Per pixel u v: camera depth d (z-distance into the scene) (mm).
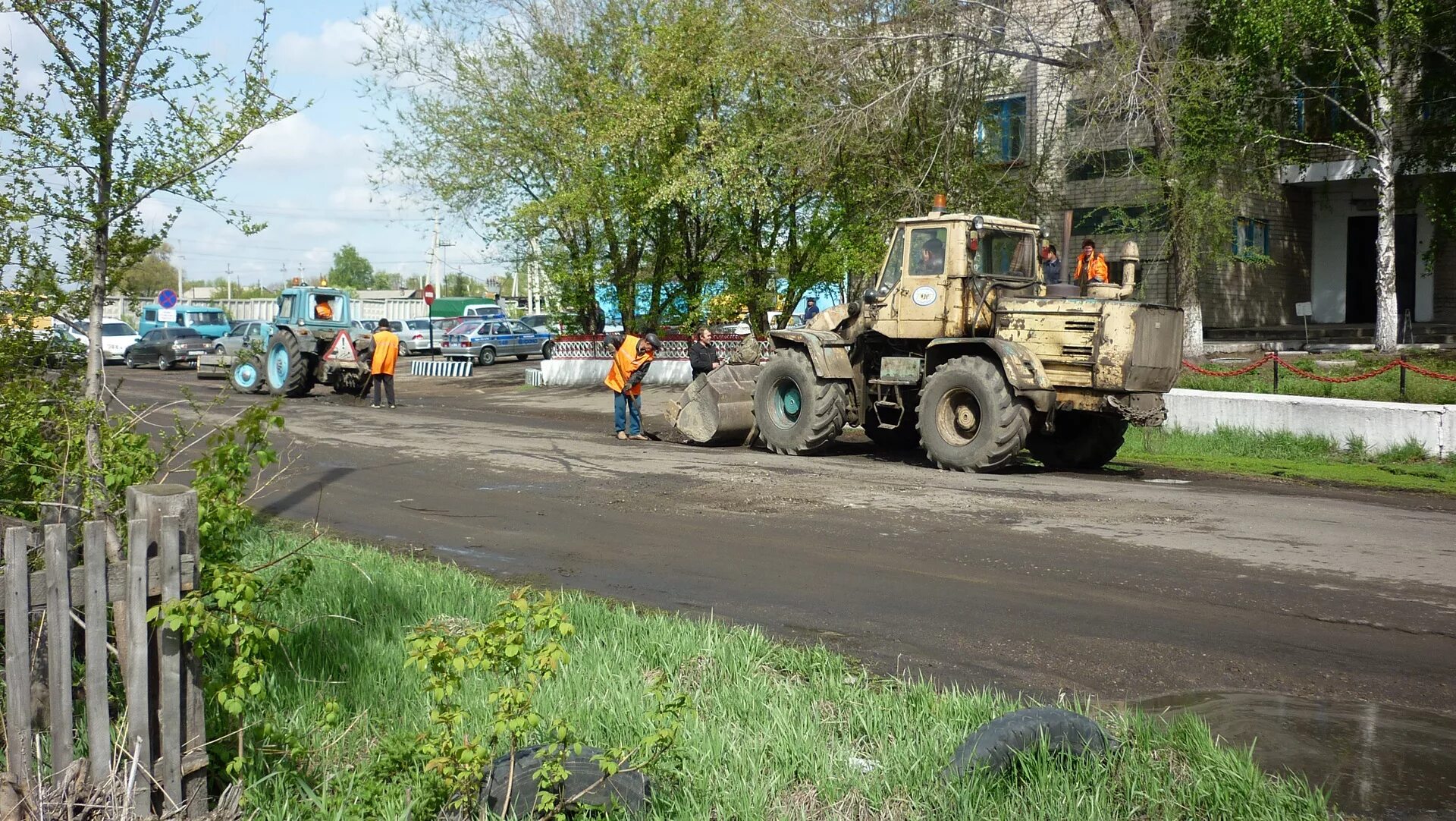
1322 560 7754
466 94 24203
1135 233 21734
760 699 4840
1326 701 5109
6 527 4711
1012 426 11898
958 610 6617
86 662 3434
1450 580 7199
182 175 5820
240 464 4730
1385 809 3965
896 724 4512
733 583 7355
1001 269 13195
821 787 3982
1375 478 11648
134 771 3434
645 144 22250
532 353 38094
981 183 20438
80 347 6262
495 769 3869
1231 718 4895
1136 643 5973
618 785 3812
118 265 5949
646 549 8438
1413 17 19500
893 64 19719
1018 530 8891
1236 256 21500
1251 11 18484
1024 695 5152
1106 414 11938
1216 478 11891
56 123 5559
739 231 22047
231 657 4441
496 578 7574
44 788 3354
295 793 4008
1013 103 22234
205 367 30234
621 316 26016
